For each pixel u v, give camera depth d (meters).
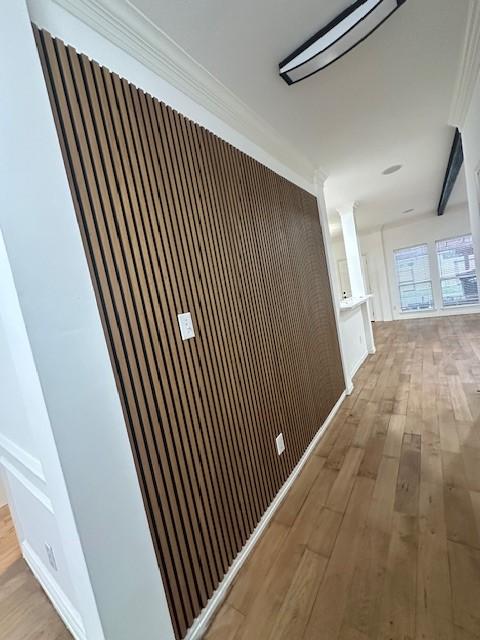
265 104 1.98
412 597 1.25
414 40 1.65
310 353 2.72
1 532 2.06
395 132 2.76
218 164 1.75
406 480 1.97
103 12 1.14
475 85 1.99
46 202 0.86
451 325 6.60
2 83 0.79
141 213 1.23
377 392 3.52
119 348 1.08
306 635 1.19
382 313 8.76
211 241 1.61
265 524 1.79
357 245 5.18
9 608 1.49
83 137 1.04
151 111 1.33
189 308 1.42
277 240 2.37
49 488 0.95
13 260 0.77
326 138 2.62
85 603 0.94
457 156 3.49
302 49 1.54
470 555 1.38
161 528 1.17
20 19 0.84
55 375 0.84
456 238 7.53
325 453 2.46
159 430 1.21
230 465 1.58
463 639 1.08
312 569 1.46
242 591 1.42
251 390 1.83
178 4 1.21
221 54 1.50
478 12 1.50
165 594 1.14
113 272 1.10
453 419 2.64
